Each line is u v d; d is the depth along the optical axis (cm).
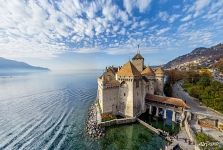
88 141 4525
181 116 5616
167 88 8981
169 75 11844
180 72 14600
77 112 7238
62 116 6675
